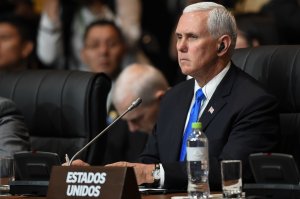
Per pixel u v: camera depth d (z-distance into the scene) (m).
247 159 9.96
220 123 10.28
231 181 8.52
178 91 11.16
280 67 10.83
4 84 12.75
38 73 12.66
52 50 17.39
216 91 10.48
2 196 9.58
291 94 10.66
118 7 17.62
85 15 17.53
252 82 10.45
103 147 12.09
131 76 12.75
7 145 11.53
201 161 8.83
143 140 13.55
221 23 10.41
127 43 17.02
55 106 12.23
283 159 8.45
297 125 10.57
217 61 10.51
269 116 10.21
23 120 12.05
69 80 12.24
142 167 9.94
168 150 10.80
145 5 17.59
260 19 13.85
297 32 16.05
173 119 10.94
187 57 10.47
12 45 16.48
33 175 9.65
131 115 12.77
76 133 12.05
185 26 10.45
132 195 8.17
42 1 18.00
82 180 8.34
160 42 17.48
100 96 12.08
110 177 8.19
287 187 8.51
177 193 9.59
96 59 16.42
